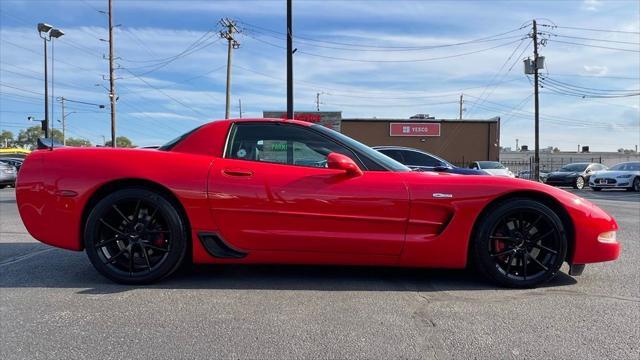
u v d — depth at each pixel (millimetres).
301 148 4027
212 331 3021
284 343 2852
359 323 3158
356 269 4484
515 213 3842
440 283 4051
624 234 6738
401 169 4043
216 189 3791
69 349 2773
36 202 3912
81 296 3674
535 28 32531
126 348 2787
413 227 3816
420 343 2857
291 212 3783
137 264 3934
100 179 3842
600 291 3855
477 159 41750
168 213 3807
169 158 3922
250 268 4488
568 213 3842
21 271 4375
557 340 2904
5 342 2861
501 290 3867
